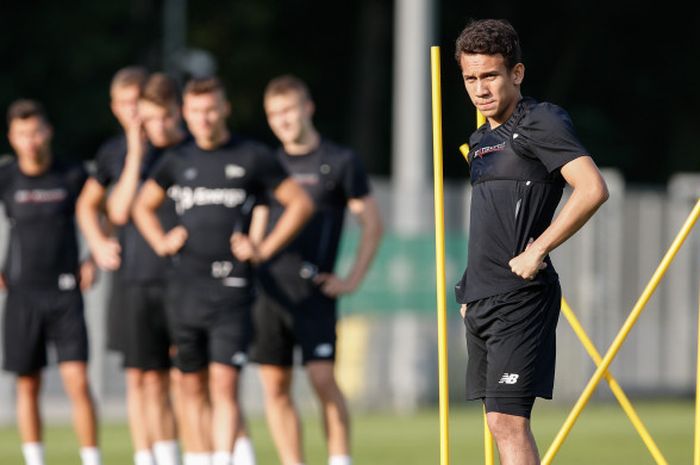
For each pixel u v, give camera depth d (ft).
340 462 111.45
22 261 118.52
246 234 108.37
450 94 366.63
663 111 383.24
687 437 161.58
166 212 113.80
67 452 145.07
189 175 107.96
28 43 355.36
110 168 118.42
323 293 112.27
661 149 383.24
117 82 115.65
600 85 380.99
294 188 108.78
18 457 138.41
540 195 77.30
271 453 144.46
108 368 183.21
